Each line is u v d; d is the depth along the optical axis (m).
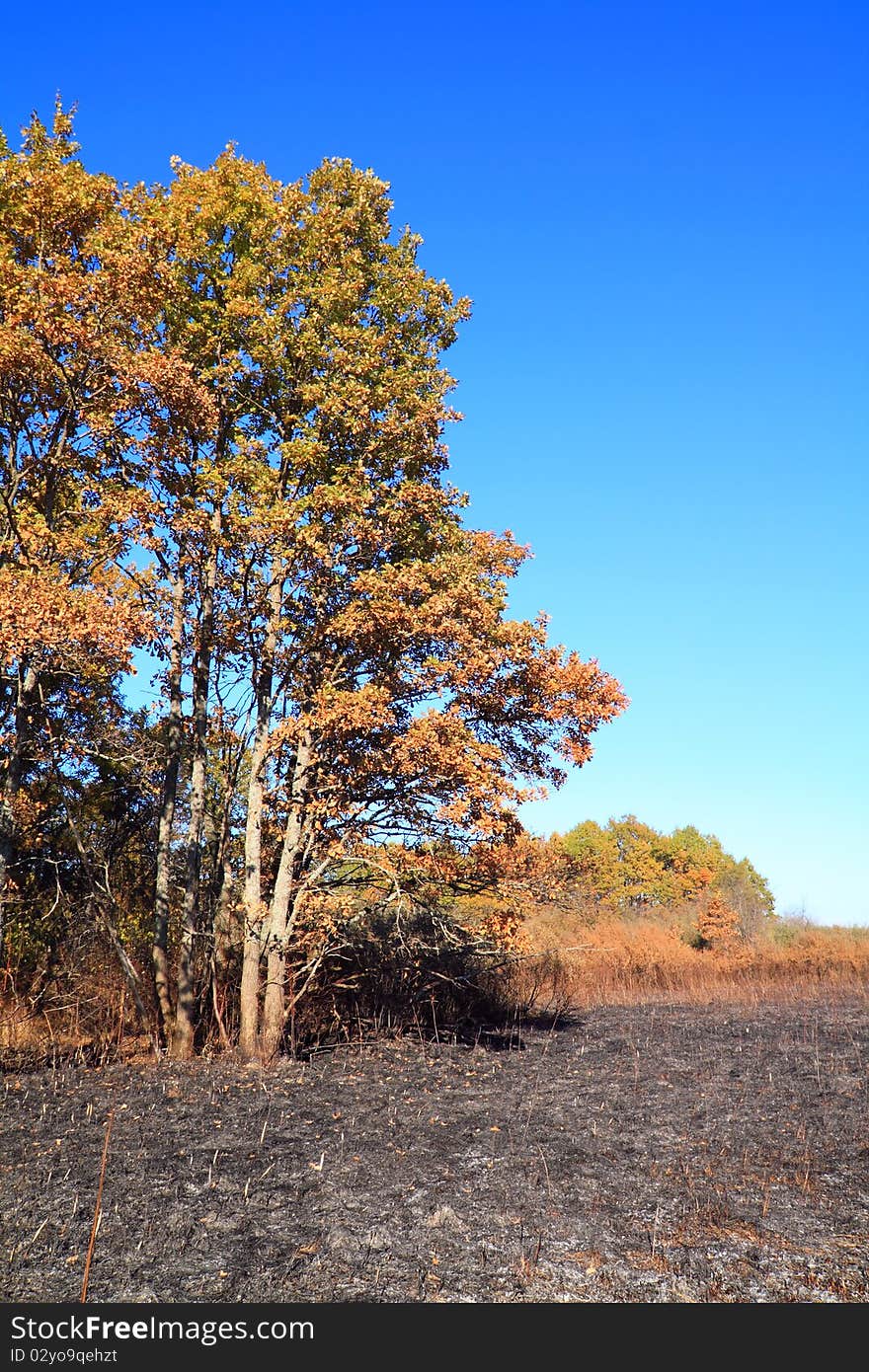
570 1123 9.72
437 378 14.63
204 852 15.84
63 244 13.02
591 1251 6.27
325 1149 8.76
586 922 26.77
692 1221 6.78
